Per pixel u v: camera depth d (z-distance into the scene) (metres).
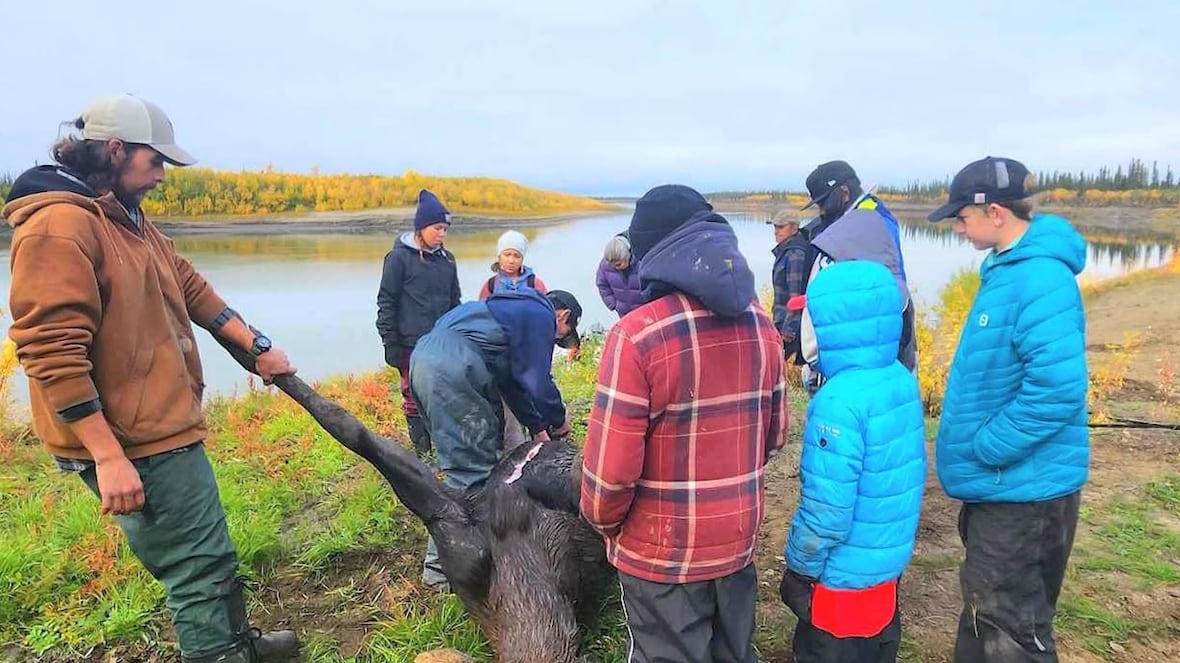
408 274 6.00
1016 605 2.80
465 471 3.87
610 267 7.34
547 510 3.36
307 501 5.07
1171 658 3.40
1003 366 2.69
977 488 2.80
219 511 3.15
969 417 2.81
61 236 2.56
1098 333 11.49
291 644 3.46
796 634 2.97
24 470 5.71
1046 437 2.60
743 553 2.51
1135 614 3.71
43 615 3.70
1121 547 4.32
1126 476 5.32
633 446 2.31
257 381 9.17
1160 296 14.97
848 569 2.65
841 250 3.84
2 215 2.65
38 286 2.53
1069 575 4.04
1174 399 7.29
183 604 3.07
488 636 3.29
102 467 2.65
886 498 2.60
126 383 2.79
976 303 2.82
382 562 4.28
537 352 3.90
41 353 2.54
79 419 2.62
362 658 3.43
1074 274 2.62
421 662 3.01
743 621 2.58
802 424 6.54
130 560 4.03
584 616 3.54
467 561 3.29
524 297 3.94
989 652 2.85
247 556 4.16
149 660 3.45
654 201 2.37
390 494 4.93
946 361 7.73
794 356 6.45
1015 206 2.67
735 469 2.43
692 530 2.41
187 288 3.34
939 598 3.91
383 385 7.95
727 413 2.39
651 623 2.52
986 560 2.81
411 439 6.25
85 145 2.76
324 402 3.44
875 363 2.59
